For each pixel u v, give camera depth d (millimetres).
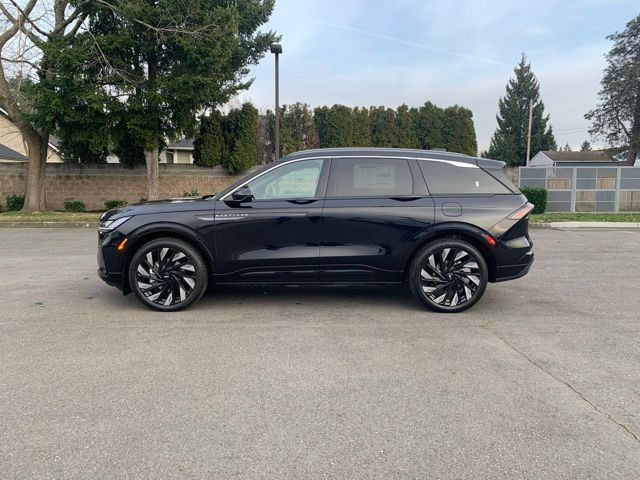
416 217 5414
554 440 2959
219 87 16016
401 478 2602
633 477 2611
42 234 13195
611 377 3838
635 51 36031
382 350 4398
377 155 5609
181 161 37750
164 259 5488
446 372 3926
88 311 5609
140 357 4215
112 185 19969
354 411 3299
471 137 28469
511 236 5480
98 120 14906
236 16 15234
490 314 5535
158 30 14469
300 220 5395
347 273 5492
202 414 3252
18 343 4539
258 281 5523
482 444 2914
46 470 2645
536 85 60250
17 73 15273
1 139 32656
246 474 2625
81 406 3346
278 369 3973
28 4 15484
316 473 2637
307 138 27422
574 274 7801
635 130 36500
